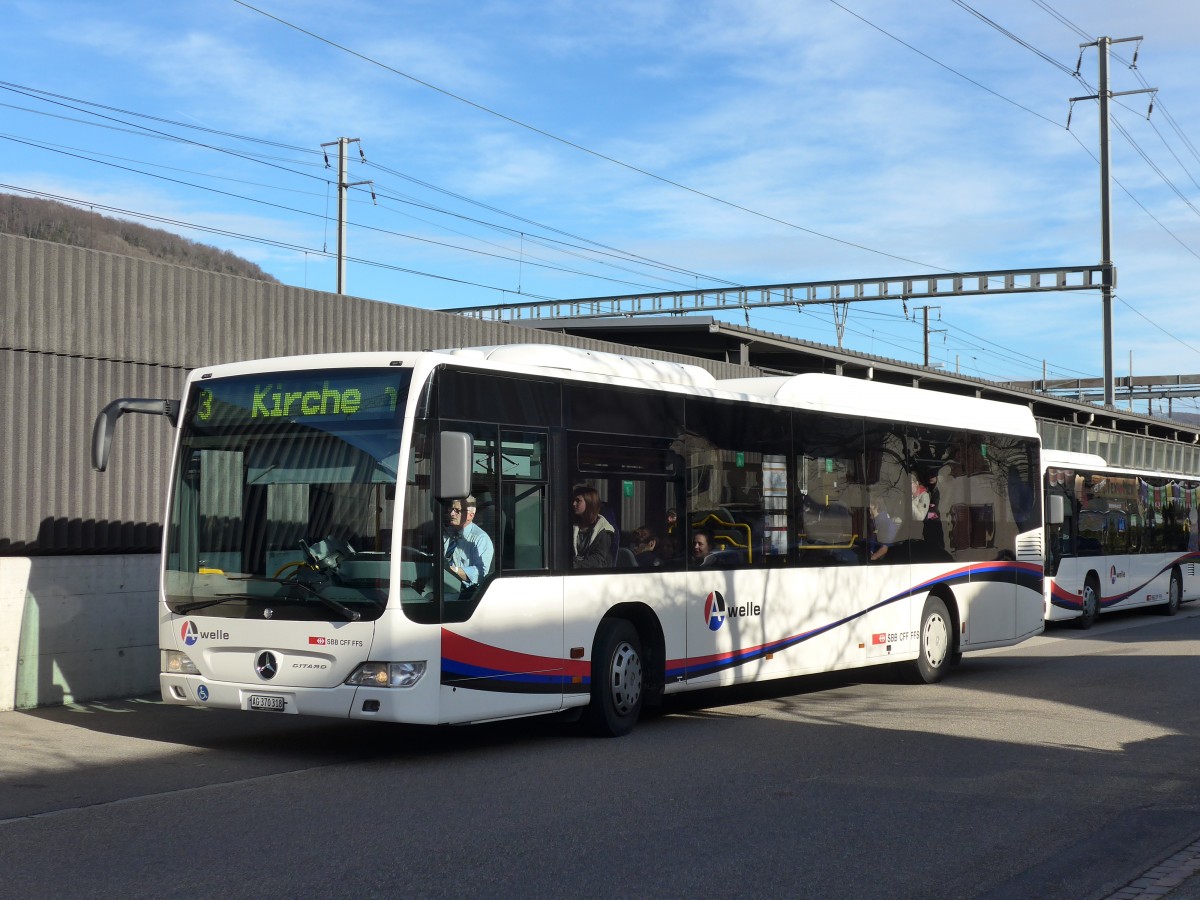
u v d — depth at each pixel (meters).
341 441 9.50
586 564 10.60
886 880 6.46
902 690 14.55
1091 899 6.20
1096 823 7.80
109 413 10.14
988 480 16.50
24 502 12.64
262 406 9.85
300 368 9.78
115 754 9.94
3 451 12.49
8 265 12.57
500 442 9.93
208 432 10.02
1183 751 10.32
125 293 13.63
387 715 9.04
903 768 9.49
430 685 9.20
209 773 9.15
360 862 6.62
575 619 10.46
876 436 14.43
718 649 11.96
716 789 8.65
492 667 9.67
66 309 13.05
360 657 9.11
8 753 9.92
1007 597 16.67
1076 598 24.48
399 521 9.17
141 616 13.53
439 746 10.43
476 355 9.88
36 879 6.26
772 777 9.09
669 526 11.52
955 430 15.88
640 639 11.36
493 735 11.02
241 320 14.87
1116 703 13.28
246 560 9.68
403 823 7.54
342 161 43.88
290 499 9.59
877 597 14.20
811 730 11.40
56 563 12.67
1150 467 55.53
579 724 11.41
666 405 11.59
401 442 9.28
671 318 29.73
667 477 11.52
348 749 10.27
